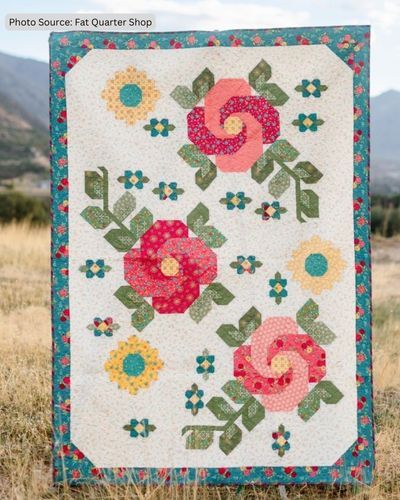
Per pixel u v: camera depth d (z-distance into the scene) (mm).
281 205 3418
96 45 3395
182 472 3457
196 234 3414
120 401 3449
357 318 3457
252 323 3436
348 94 3410
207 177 3414
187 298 3428
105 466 3465
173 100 3402
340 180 3420
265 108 3408
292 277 3432
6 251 9453
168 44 3404
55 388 3436
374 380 5059
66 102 3385
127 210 3412
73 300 3418
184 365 3441
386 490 3527
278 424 3463
